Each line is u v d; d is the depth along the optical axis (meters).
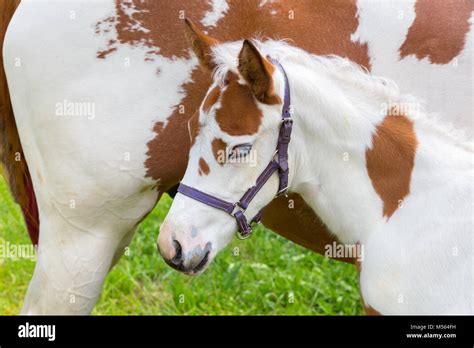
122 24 3.55
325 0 3.65
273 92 3.11
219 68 3.14
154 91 3.58
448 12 3.62
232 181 3.16
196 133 3.17
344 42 3.65
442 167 3.20
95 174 3.62
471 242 3.05
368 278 3.25
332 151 3.30
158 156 3.63
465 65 3.60
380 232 3.24
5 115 3.94
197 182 3.17
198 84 3.57
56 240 3.76
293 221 3.84
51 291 3.77
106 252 3.78
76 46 3.57
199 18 3.59
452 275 3.05
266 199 3.28
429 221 3.13
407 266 3.13
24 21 3.64
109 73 3.58
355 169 3.29
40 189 3.76
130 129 3.59
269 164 3.22
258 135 3.14
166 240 3.16
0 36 3.84
